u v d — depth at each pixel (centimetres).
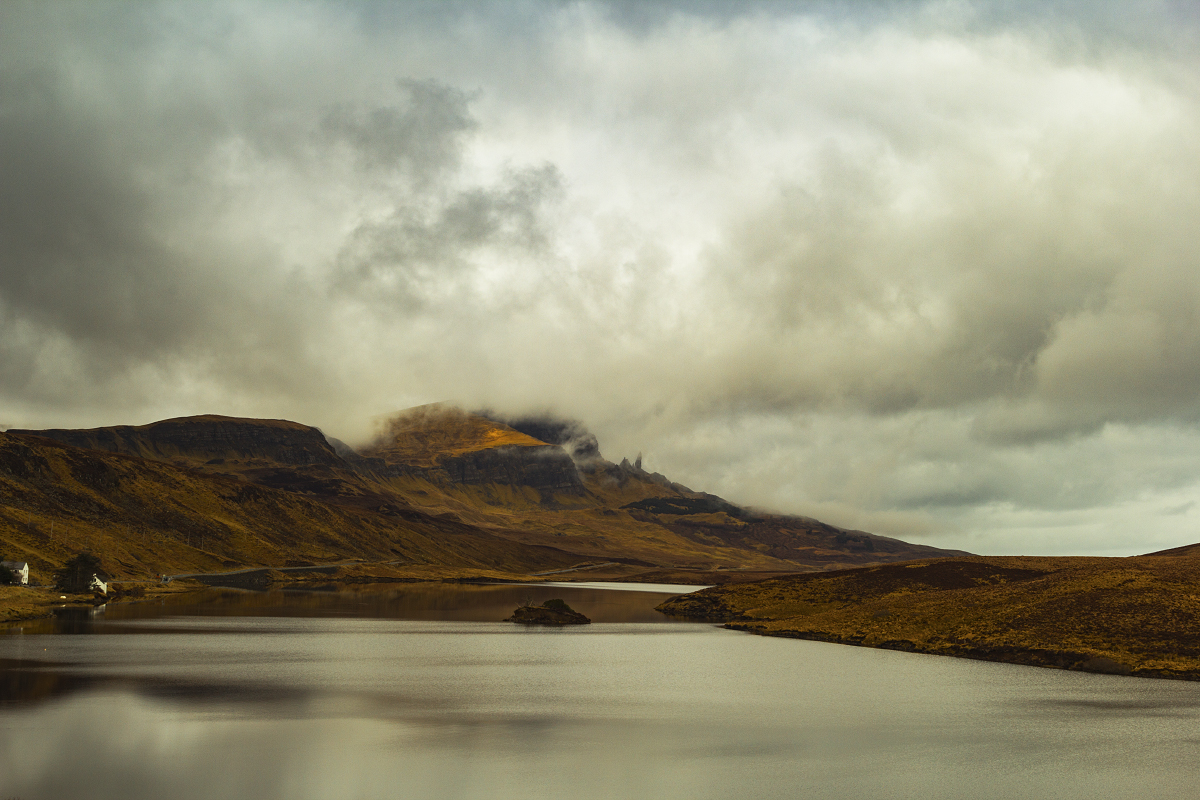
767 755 6328
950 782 5694
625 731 7075
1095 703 8488
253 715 7250
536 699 8488
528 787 5378
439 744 6438
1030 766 6097
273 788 5200
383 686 9025
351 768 5688
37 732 6384
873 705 8356
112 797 4959
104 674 9138
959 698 8769
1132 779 5788
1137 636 11375
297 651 11825
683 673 10525
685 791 5394
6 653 10681
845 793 5422
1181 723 7562
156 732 6506
